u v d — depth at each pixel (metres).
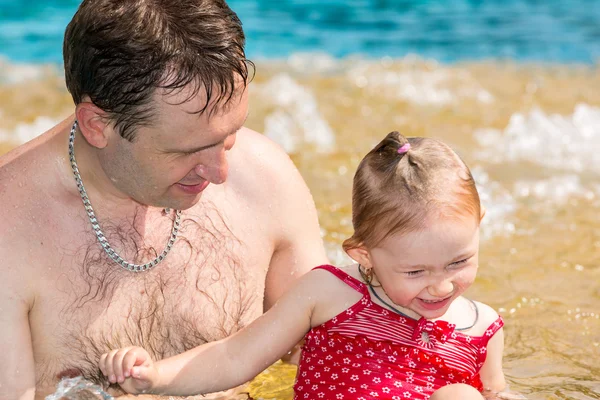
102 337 2.72
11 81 7.54
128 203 2.76
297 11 10.60
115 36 2.33
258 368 2.91
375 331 2.95
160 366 2.76
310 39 9.39
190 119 2.38
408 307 2.86
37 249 2.62
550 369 3.34
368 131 6.41
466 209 2.74
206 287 2.90
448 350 2.94
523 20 10.27
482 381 3.06
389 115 6.82
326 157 5.87
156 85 2.33
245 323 3.01
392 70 8.12
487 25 10.05
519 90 7.57
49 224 2.66
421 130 6.43
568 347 3.53
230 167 3.03
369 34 9.65
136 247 2.78
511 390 3.15
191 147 2.43
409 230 2.72
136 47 2.32
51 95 7.14
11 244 2.59
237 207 3.00
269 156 3.13
